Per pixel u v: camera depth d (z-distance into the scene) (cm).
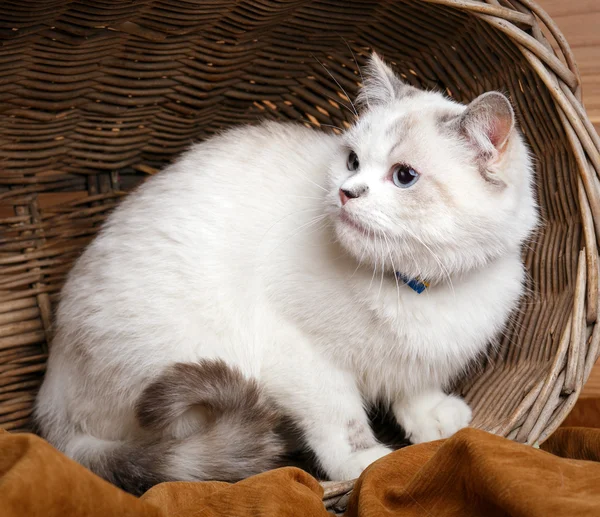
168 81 85
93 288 76
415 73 84
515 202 69
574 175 74
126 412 76
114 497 58
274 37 85
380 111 72
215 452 72
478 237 69
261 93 89
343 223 69
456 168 68
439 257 69
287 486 64
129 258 76
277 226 75
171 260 76
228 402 72
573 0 101
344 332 73
